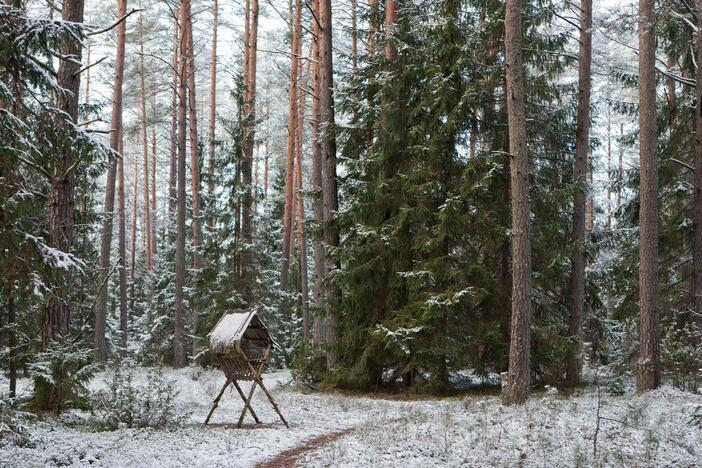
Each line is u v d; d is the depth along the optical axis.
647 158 14.84
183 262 27.89
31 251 8.73
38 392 11.10
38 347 11.75
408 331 16.92
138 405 10.64
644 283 14.77
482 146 19.50
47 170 10.88
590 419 10.20
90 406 11.48
